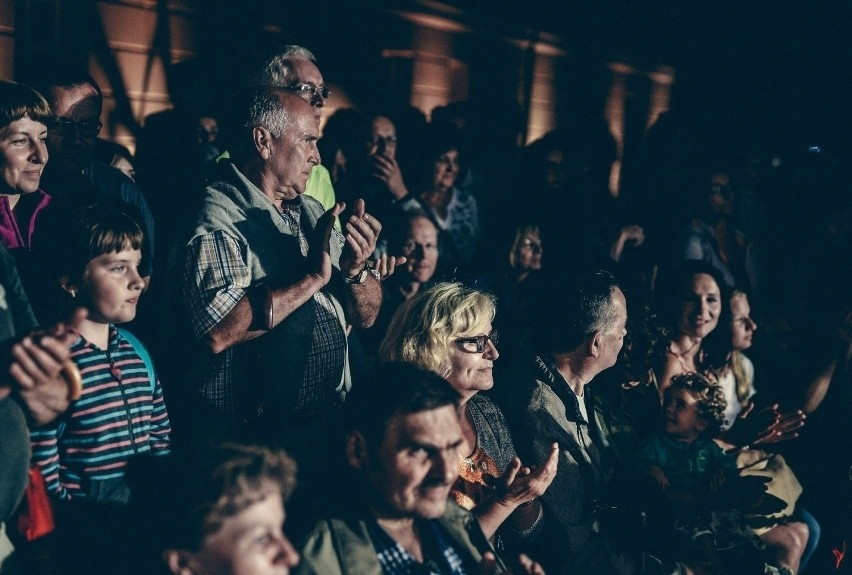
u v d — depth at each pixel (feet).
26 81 11.43
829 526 16.63
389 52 21.89
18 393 7.55
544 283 12.50
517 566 8.54
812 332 20.47
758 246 24.34
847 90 35.27
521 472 10.65
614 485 11.86
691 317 15.07
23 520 7.97
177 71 17.08
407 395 7.90
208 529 7.02
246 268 10.48
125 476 8.64
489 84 25.66
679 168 27.86
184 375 10.51
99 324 8.90
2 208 9.96
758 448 16.17
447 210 18.58
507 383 11.89
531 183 22.25
